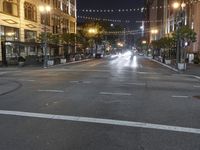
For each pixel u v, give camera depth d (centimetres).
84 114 929
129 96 1292
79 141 662
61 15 6247
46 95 1306
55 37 4334
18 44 3878
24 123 815
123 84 1742
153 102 1149
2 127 774
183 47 3709
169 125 802
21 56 3972
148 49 11038
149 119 869
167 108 1034
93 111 975
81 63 4444
